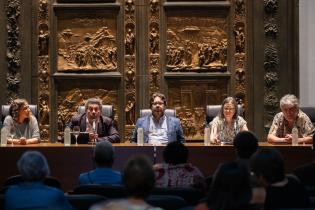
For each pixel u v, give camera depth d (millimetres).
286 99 7977
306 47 10133
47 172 4219
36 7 10086
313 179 5105
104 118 8180
